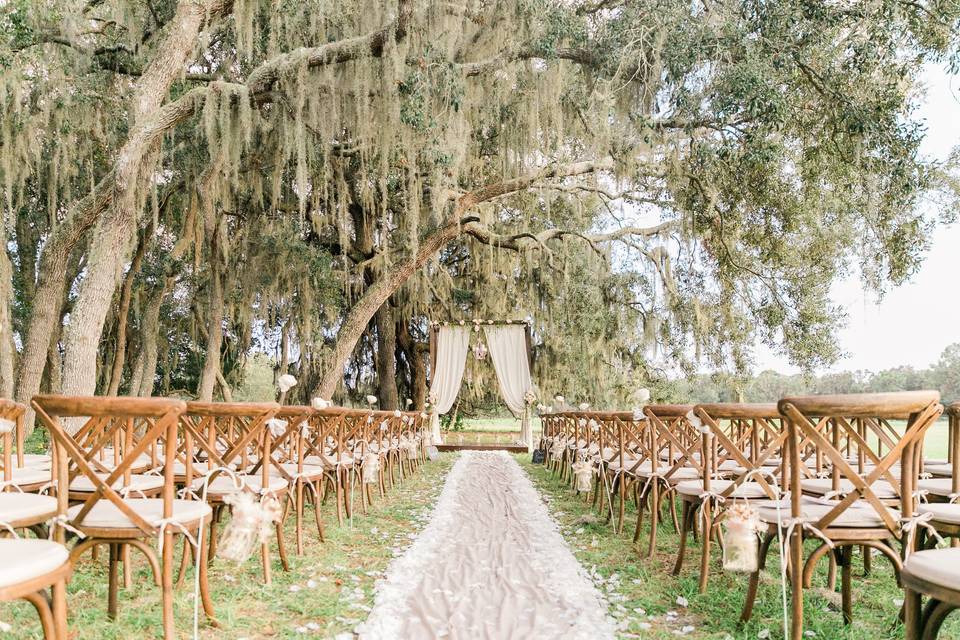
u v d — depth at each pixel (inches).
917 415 91.8
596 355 639.1
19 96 349.1
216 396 767.7
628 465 206.4
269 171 502.6
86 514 95.3
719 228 438.9
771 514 106.3
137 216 353.1
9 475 122.7
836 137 363.3
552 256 606.5
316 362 652.7
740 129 365.4
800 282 475.8
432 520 224.1
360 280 655.8
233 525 109.4
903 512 93.7
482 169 573.0
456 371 666.2
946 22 303.6
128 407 93.2
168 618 97.2
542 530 207.3
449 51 386.0
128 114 440.1
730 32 313.7
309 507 249.8
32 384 355.9
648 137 374.9
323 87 402.3
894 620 113.9
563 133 453.1
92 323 307.0
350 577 147.3
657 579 148.4
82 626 108.1
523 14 372.2
